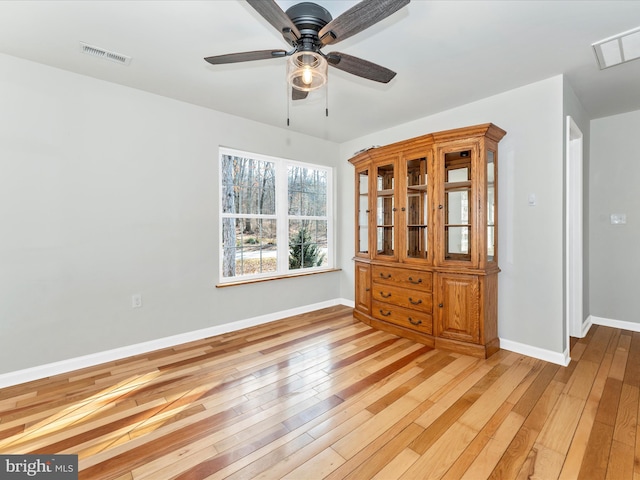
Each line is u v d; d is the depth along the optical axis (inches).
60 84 97.4
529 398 82.0
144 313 114.2
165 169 118.4
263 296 147.3
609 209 139.3
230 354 111.2
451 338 112.7
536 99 105.7
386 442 66.2
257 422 73.0
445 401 81.0
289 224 161.6
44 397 84.0
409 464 60.2
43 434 69.3
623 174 135.8
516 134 110.4
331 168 180.4
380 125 149.0
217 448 64.6
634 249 134.1
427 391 85.8
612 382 89.8
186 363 104.3
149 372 98.0
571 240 126.9
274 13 52.2
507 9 69.4
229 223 139.9
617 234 137.7
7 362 90.4
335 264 181.6
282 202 157.8
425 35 79.1
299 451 63.7
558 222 101.9
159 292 117.6
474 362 103.4
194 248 126.0
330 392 85.6
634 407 77.5
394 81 104.2
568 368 99.0
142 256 113.7
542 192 105.2
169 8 69.6
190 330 125.0
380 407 78.5
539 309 106.5
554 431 69.2
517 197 110.8
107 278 106.6
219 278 134.3
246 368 100.3
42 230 95.2
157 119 116.1
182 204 122.8
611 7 68.7
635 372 95.8
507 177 113.0
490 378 92.6
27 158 92.7
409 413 76.0
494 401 80.8
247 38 81.4
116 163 107.8
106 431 70.2
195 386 89.3
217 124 131.6
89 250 103.1
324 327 140.5
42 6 68.6
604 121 139.8
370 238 142.1
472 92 112.7
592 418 73.4
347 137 169.6
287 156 156.8
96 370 99.7
